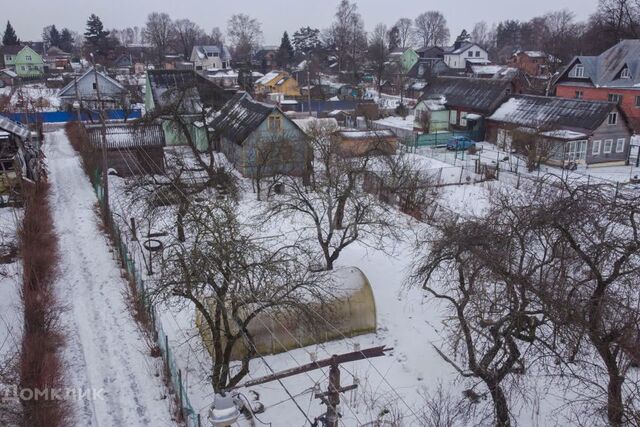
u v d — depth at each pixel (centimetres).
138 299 1848
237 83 8756
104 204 2650
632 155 4350
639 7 7444
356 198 2264
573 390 1444
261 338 1597
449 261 1709
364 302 1720
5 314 1811
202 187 2503
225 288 1354
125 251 2117
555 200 1380
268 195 2644
